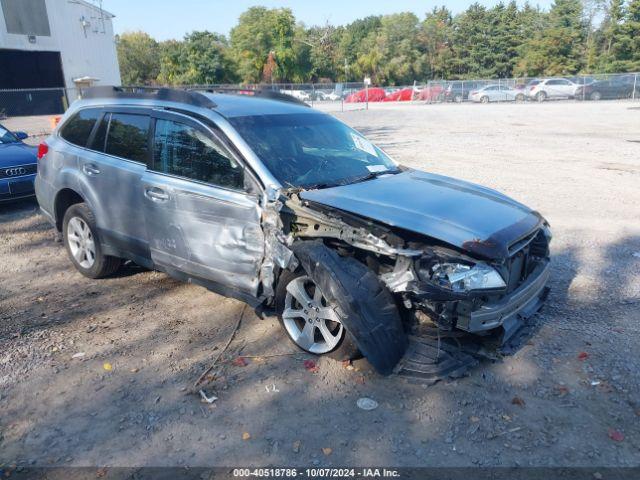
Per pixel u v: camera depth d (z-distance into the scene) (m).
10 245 6.82
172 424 3.23
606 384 3.59
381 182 4.38
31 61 40.81
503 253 3.40
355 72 88.69
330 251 3.62
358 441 3.07
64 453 2.99
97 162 5.06
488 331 3.57
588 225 7.41
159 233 4.59
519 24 78.75
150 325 4.52
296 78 83.06
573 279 5.46
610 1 65.44
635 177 10.66
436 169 11.73
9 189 8.02
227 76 78.94
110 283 5.49
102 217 5.11
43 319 4.63
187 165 4.40
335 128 5.09
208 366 3.86
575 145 15.67
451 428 3.17
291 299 3.99
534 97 43.44
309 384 3.63
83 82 42.31
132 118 4.93
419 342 3.55
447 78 85.62
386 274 3.54
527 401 3.42
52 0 39.97
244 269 4.07
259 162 4.04
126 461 2.92
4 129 9.43
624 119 24.23
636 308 4.75
